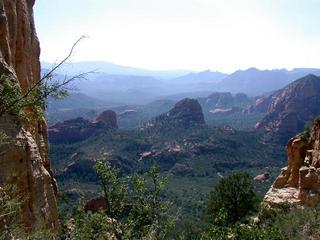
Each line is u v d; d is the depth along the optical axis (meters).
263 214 37.19
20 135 15.80
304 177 36.22
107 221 16.33
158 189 16.98
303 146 41.03
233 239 19.00
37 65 25.80
